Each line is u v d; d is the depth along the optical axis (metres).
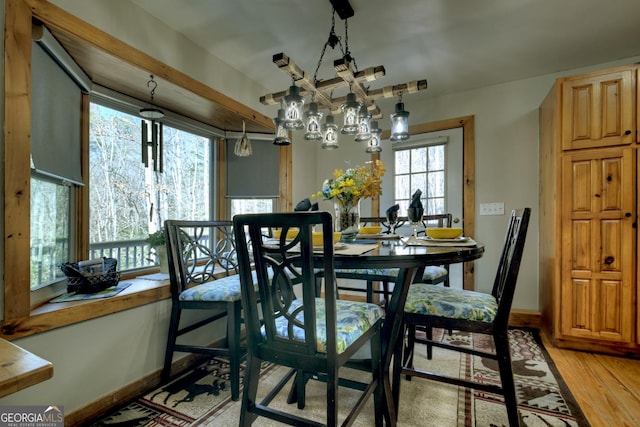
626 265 2.07
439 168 3.24
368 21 1.98
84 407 1.47
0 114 1.19
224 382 1.85
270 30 2.06
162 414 1.53
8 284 1.20
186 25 1.99
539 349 2.26
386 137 3.53
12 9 1.22
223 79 2.44
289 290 1.07
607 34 2.14
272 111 3.02
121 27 1.69
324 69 2.64
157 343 1.86
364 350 2.23
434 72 2.71
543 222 2.66
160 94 2.16
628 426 1.40
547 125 2.52
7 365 0.65
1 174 1.19
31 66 1.31
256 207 3.15
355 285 3.70
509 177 2.93
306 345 1.05
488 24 2.02
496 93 2.98
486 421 1.45
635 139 2.04
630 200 2.06
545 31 2.10
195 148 2.72
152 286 1.85
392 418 1.34
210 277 2.19
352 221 1.72
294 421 1.08
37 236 1.48
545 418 1.46
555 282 2.29
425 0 1.79
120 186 2.10
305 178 3.61
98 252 1.96
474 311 1.32
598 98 2.15
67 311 1.40
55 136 1.53
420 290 1.62
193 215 2.67
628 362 2.03
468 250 1.33
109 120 2.05
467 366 2.01
